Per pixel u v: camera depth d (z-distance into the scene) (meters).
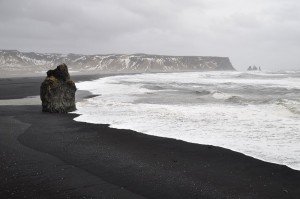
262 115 22.00
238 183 10.60
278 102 26.72
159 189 10.17
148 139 16.11
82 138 16.44
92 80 70.56
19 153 13.78
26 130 18.23
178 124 19.56
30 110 25.70
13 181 10.66
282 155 13.18
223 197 9.61
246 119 20.77
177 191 10.03
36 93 38.91
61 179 10.88
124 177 11.13
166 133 17.30
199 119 21.02
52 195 9.62
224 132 17.33
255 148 14.21
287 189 10.05
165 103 29.52
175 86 51.44
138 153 13.88
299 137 15.91
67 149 14.44
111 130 18.12
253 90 42.03
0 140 15.94
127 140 15.98
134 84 56.50
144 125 19.34
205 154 13.59
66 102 24.84
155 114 23.05
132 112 24.16
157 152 13.98
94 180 10.84
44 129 18.53
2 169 11.77
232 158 12.98
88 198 9.47
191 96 35.12
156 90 43.72
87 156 13.44
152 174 11.41
